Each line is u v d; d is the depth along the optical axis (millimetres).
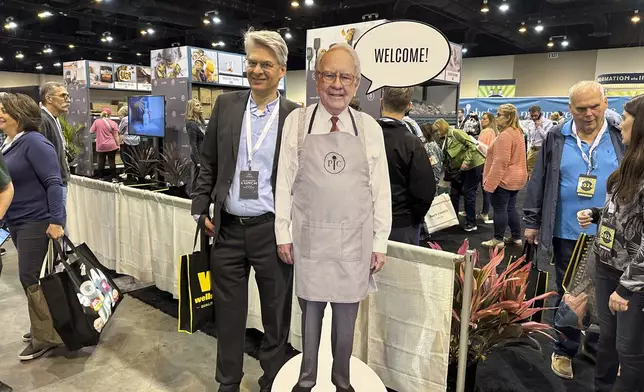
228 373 1843
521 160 4133
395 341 1815
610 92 10219
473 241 4656
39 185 2141
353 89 1358
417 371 1770
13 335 2518
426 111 5195
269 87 1647
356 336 1953
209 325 2646
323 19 10883
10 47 15023
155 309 2838
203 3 9695
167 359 2281
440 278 1650
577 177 1989
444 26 11047
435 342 1700
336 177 1334
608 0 8719
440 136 4996
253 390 2023
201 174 1839
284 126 1469
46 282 2035
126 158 5246
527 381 2102
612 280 1534
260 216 1697
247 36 1627
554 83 13195
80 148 6930
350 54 1334
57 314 2055
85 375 2135
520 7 9578
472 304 1723
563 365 2131
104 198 3195
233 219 1733
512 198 4281
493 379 2117
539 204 2158
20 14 10570
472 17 9438
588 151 1960
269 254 1725
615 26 10656
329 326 2020
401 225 2061
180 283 1845
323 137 1341
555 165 2055
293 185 1436
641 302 1381
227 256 1763
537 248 2443
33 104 2154
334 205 1341
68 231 3592
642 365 1429
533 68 13508
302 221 1393
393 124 1979
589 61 12523
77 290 2098
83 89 7520
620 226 1462
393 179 2012
